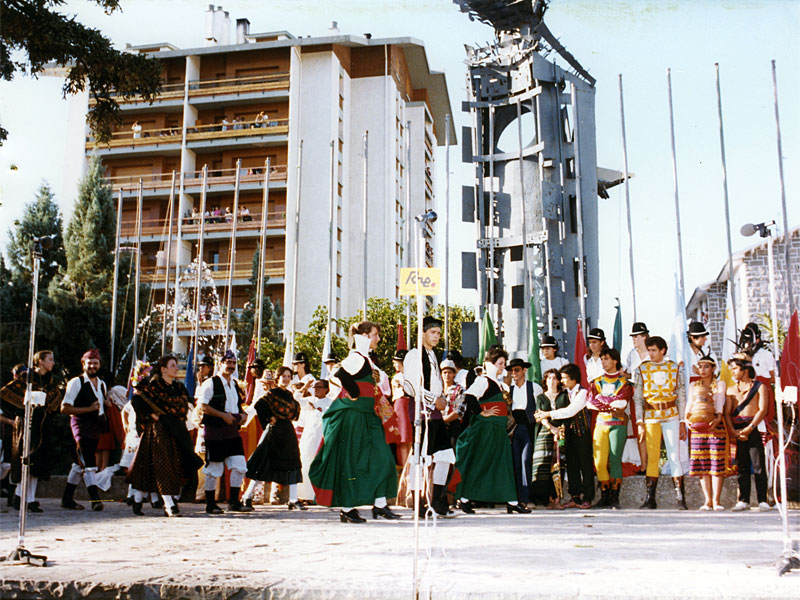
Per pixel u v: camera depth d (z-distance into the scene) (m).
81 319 34.19
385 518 8.45
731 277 12.97
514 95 17.78
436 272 5.72
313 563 4.90
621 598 3.88
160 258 43.47
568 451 10.31
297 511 9.89
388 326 33.81
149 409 8.98
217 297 41.91
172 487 8.88
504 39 17.80
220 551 5.53
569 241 17.14
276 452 9.89
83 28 13.62
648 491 10.16
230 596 4.12
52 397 9.84
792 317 10.95
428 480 8.62
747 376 9.72
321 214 45.25
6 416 9.59
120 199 23.38
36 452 9.53
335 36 46.47
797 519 8.05
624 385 10.21
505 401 9.49
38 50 13.23
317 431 11.00
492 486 9.22
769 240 5.98
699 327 10.75
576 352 13.38
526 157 17.53
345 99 49.31
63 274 35.84
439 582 4.20
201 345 39.75
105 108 14.92
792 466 9.62
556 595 3.90
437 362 8.45
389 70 50.47
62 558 5.19
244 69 47.34
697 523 7.61
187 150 45.66
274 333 41.38
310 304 44.38
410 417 8.43
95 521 8.20
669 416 10.11
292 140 45.66
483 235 17.69
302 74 47.19
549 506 10.48
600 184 19.28
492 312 17.48
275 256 45.12
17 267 34.69
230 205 45.72
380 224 49.12
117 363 35.28
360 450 7.93
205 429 9.35
